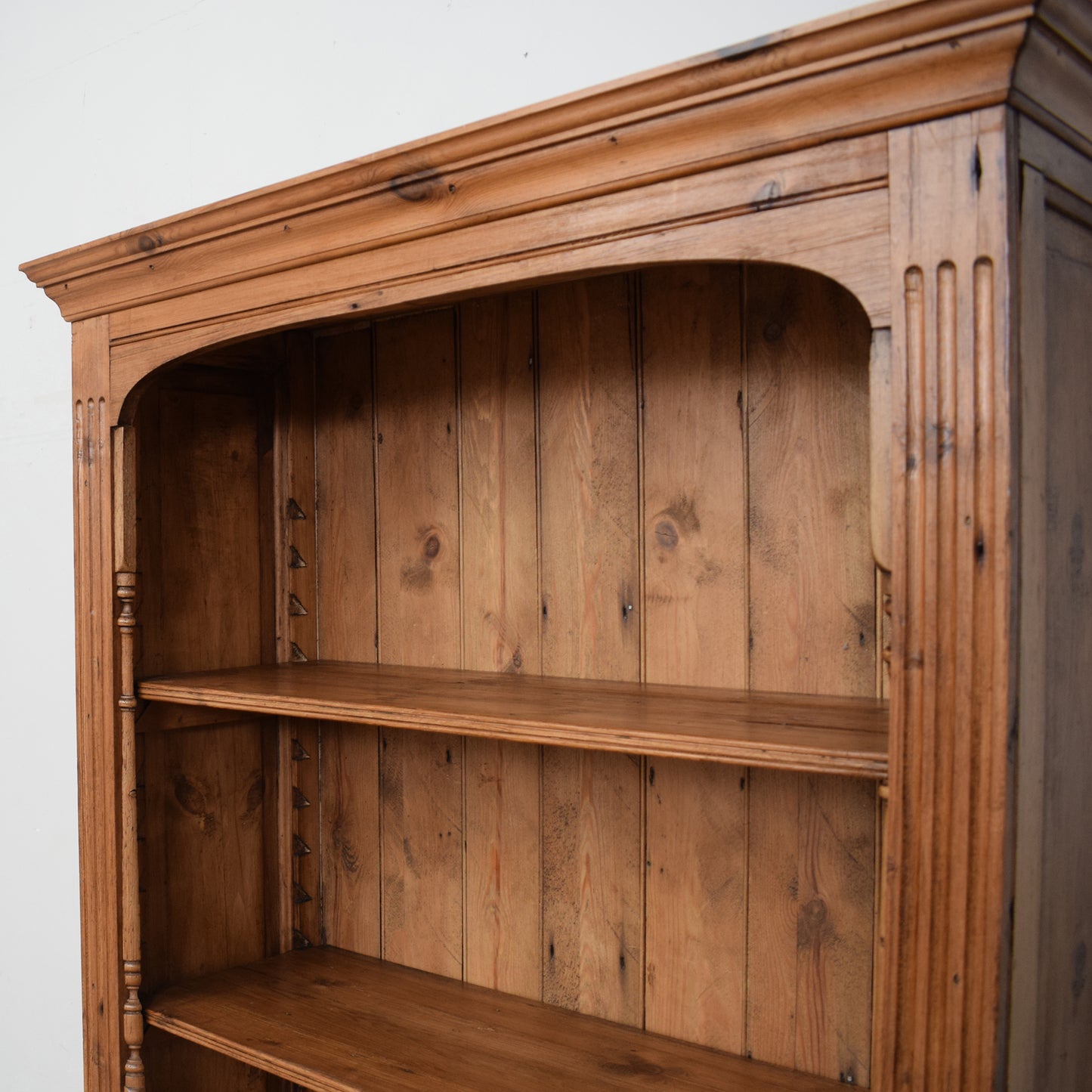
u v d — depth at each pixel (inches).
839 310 61.2
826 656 62.2
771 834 64.1
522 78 77.0
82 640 77.2
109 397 75.2
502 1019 71.2
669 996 68.2
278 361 86.4
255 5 92.0
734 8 67.1
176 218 66.1
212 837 82.2
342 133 87.0
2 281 108.4
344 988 77.7
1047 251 44.6
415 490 81.1
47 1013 103.5
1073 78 43.2
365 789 85.0
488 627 76.9
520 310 74.4
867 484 60.5
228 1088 83.8
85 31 103.6
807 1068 62.7
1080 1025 49.4
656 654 68.7
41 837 104.0
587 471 71.4
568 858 72.6
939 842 41.9
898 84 41.7
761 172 45.8
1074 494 47.4
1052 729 45.3
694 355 66.6
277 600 86.9
